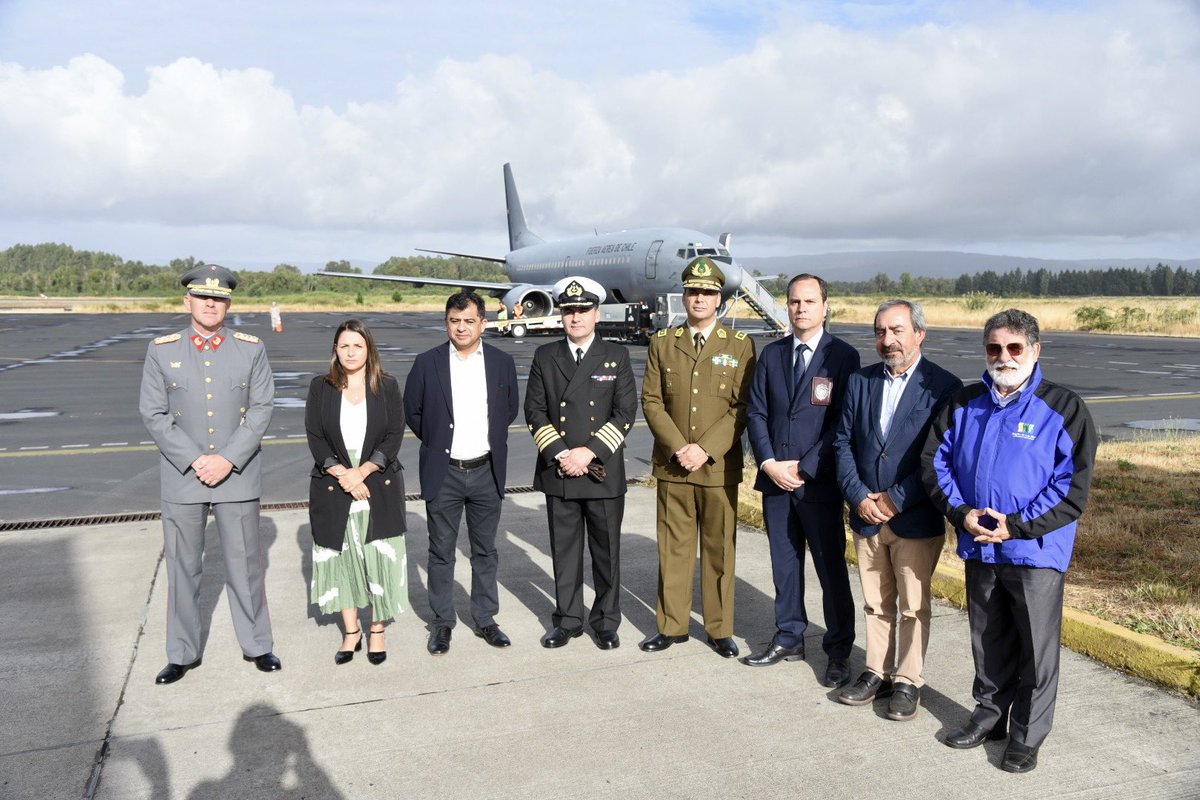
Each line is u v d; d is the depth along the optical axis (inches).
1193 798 123.3
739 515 287.3
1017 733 134.3
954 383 151.4
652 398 185.3
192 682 165.5
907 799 123.6
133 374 784.3
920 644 150.7
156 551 249.9
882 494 151.1
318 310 3186.5
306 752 137.9
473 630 196.5
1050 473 133.0
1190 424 504.7
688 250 1262.3
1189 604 187.0
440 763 134.3
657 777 129.7
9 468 376.2
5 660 173.9
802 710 154.1
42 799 123.6
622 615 206.4
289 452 415.8
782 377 173.6
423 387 183.9
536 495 328.5
